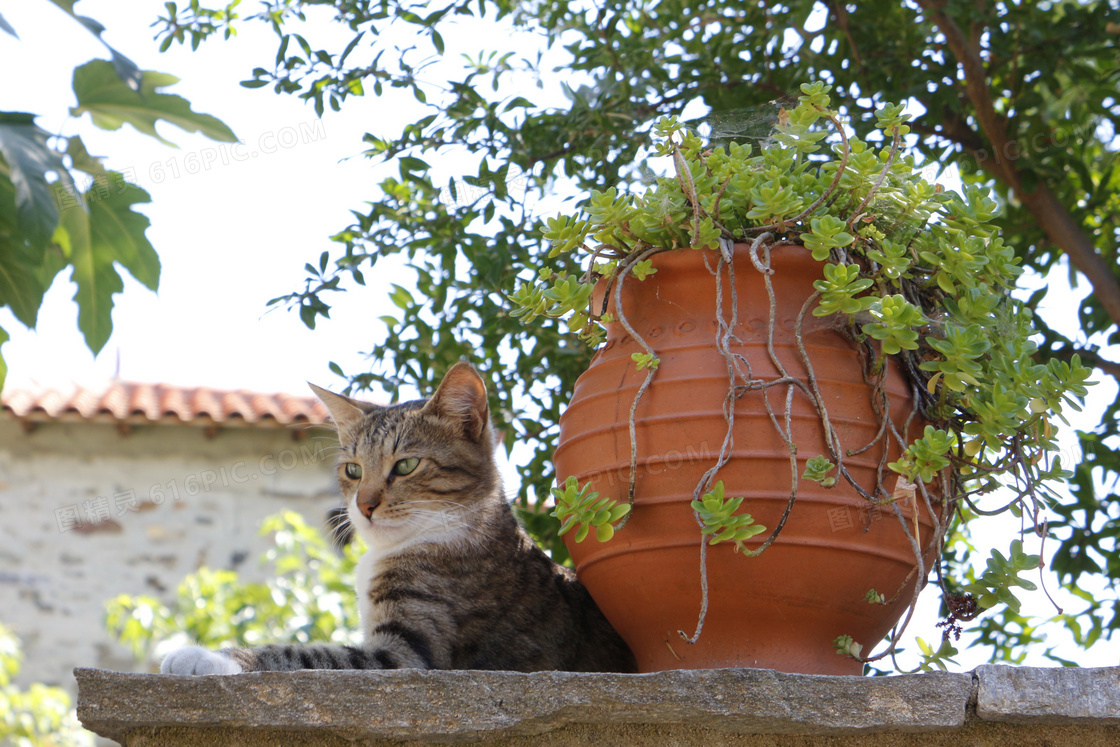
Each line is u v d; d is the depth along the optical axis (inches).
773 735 76.4
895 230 90.7
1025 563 83.8
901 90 158.1
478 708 72.6
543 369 152.5
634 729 76.1
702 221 87.2
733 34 166.9
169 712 71.2
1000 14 160.7
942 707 73.6
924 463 80.6
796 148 92.0
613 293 93.7
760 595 82.9
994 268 88.7
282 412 328.5
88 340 82.4
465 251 149.4
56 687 310.7
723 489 80.1
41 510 323.6
